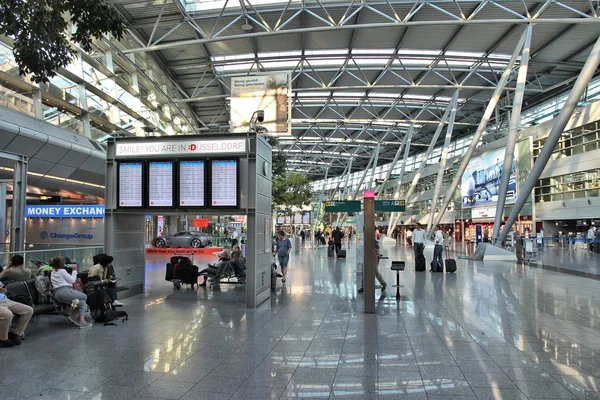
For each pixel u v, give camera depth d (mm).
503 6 22500
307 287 12008
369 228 8383
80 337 6469
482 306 8938
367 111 45156
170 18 24453
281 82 20844
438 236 15641
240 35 22078
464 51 30016
